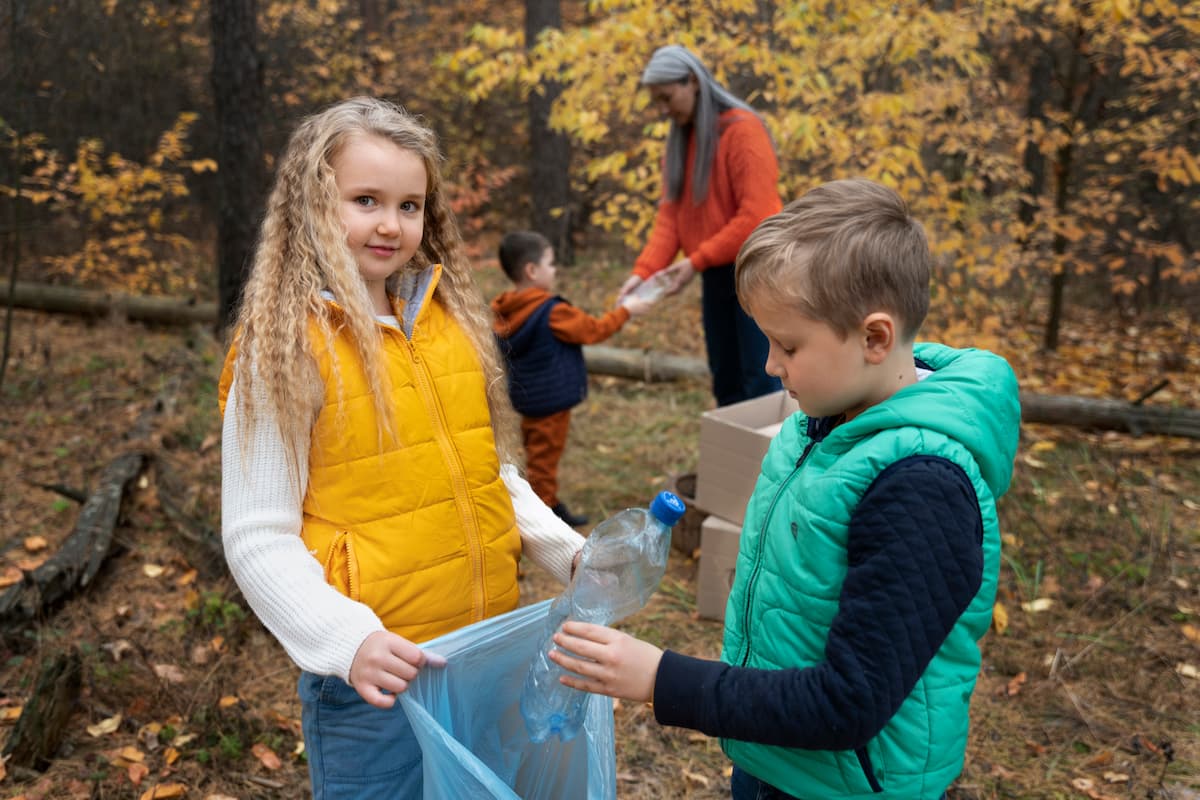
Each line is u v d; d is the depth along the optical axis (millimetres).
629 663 1133
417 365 1449
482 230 11625
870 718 1023
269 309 1365
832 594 1113
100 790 2254
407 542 1391
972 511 1061
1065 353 6492
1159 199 7496
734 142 3428
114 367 5812
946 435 1079
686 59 3402
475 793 1235
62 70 8203
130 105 9391
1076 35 5387
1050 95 8000
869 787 1158
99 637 2857
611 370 5863
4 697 2600
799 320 1107
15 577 3268
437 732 1239
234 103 5848
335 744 1456
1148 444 4695
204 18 10062
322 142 1400
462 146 11969
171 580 3273
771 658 1193
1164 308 7730
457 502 1444
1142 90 5746
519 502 1686
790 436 1301
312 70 11391
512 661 1440
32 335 6453
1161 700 2680
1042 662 2869
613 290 8773
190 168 9930
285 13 11086
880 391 1153
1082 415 4887
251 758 2404
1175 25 5395
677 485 3625
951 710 1156
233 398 1366
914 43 4508
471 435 1488
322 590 1299
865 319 1087
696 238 3682
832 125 4867
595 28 4762
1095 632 3033
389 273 1470
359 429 1369
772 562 1203
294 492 1356
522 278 3674
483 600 1483
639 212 5297
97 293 7094
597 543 1388
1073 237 5672
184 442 4328
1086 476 4305
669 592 3297
